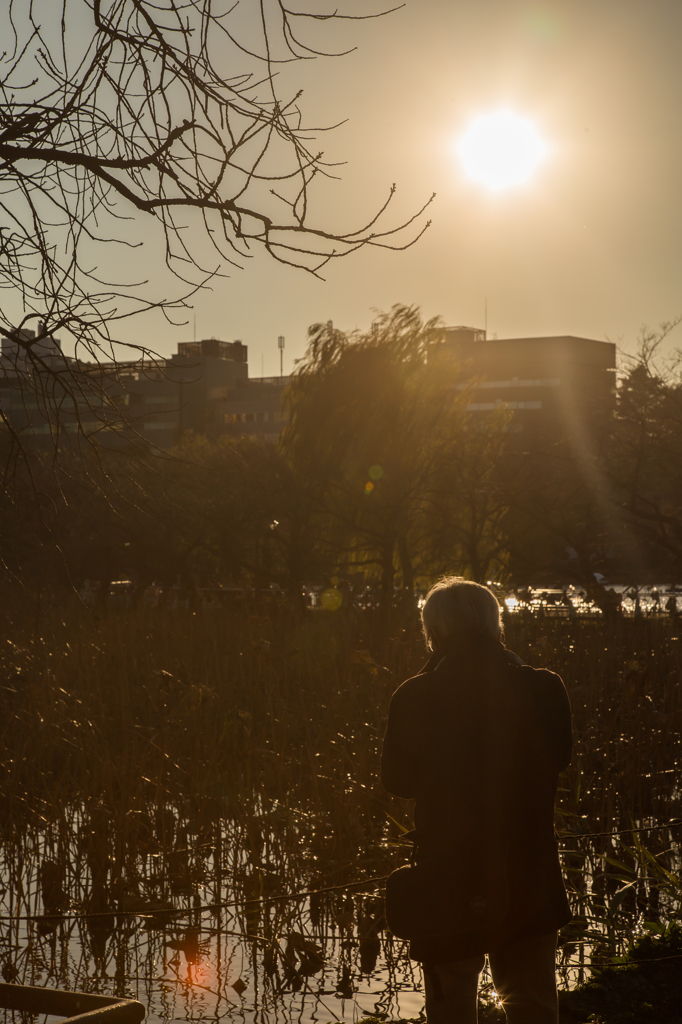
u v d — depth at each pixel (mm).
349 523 24312
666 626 14453
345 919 4957
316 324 25609
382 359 24594
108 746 6520
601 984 3760
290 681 9148
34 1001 1974
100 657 9391
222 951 4773
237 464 22453
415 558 27031
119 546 22359
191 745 6723
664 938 4168
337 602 15539
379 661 9328
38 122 3270
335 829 5492
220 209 3203
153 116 3383
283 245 3234
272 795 6410
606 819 6570
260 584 25438
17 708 6738
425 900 2471
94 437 3670
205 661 10172
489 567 26750
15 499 3641
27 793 6020
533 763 2586
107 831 5602
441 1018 2520
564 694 2705
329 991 4387
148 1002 4246
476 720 2553
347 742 6750
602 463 23016
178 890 5469
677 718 8703
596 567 25109
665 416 21547
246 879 5477
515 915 2498
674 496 23547
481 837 2490
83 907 5293
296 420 25188
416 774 2584
